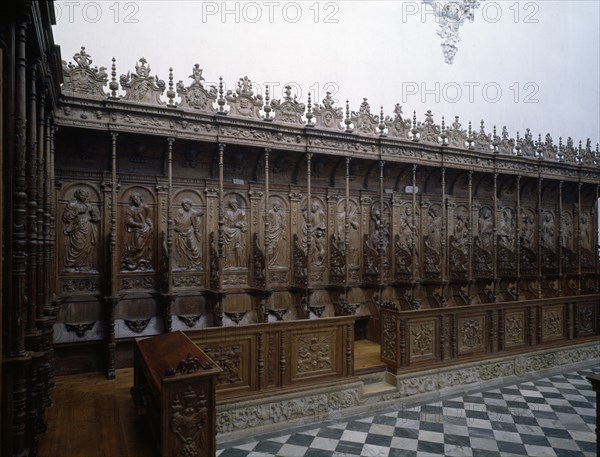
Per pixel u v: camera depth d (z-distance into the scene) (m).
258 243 10.98
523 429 7.82
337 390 8.26
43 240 6.46
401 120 12.10
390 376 9.14
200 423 4.96
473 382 10.05
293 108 10.63
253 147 10.35
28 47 5.04
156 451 5.09
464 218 14.26
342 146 11.20
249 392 7.54
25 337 4.65
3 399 3.91
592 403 9.15
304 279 10.76
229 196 10.85
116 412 6.44
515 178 14.51
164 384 4.79
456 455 6.83
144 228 9.78
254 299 10.80
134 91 8.89
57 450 5.11
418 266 13.29
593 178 15.59
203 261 10.41
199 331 7.14
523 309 11.33
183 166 10.36
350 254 12.26
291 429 7.72
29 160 5.00
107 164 9.59
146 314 9.55
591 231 17.11
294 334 8.01
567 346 11.83
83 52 8.51
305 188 11.74
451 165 12.78
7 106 4.08
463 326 10.18
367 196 12.57
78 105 8.38
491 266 13.39
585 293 15.11
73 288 9.03
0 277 3.70
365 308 12.11
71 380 8.20
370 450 6.97
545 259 14.53
